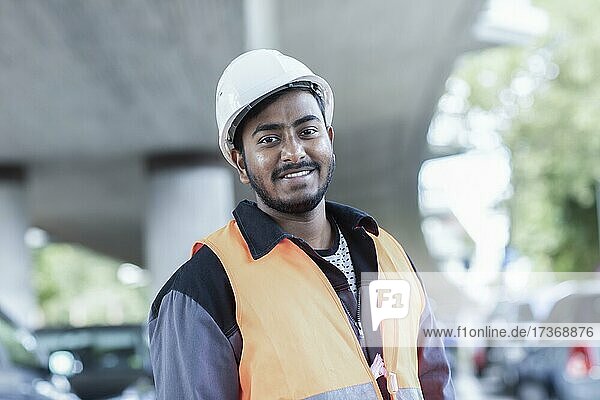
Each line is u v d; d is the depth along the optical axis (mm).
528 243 35156
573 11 31891
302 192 2893
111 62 13664
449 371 3186
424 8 17938
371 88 21672
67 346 10875
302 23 18000
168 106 16500
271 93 2910
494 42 21484
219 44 12914
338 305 2826
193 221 20094
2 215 20844
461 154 37188
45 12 11438
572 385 11766
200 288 2768
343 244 3010
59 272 64250
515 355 13789
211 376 2707
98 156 20703
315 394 2697
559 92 32594
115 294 66875
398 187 29734
